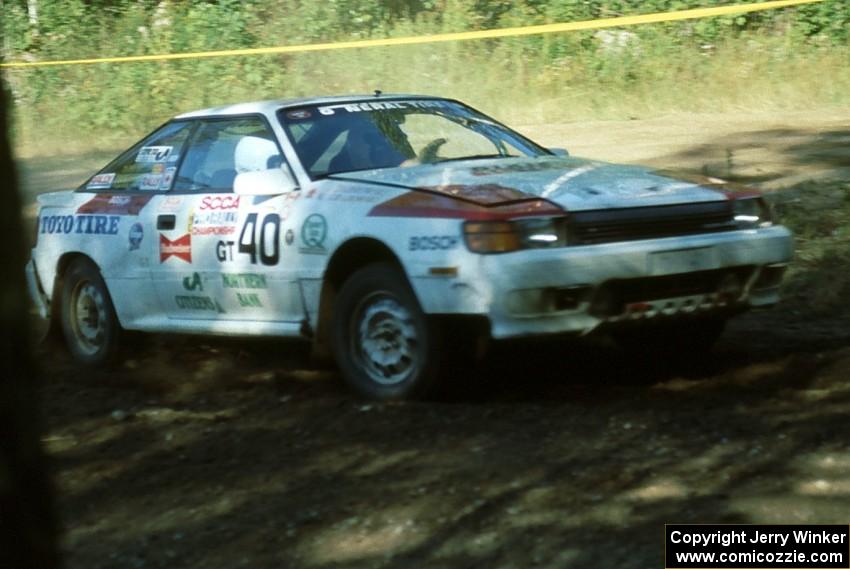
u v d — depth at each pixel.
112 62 25.09
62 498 6.47
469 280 7.07
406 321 7.55
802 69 21.12
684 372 8.23
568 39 22.52
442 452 6.66
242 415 7.79
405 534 5.62
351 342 7.84
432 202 7.43
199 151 9.09
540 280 7.03
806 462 6.11
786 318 9.74
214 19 25.02
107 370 9.60
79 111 24.83
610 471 6.17
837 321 9.54
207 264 8.67
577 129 19.88
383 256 7.91
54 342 10.27
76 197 9.91
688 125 19.33
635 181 7.86
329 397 8.01
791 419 6.80
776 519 5.49
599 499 5.83
